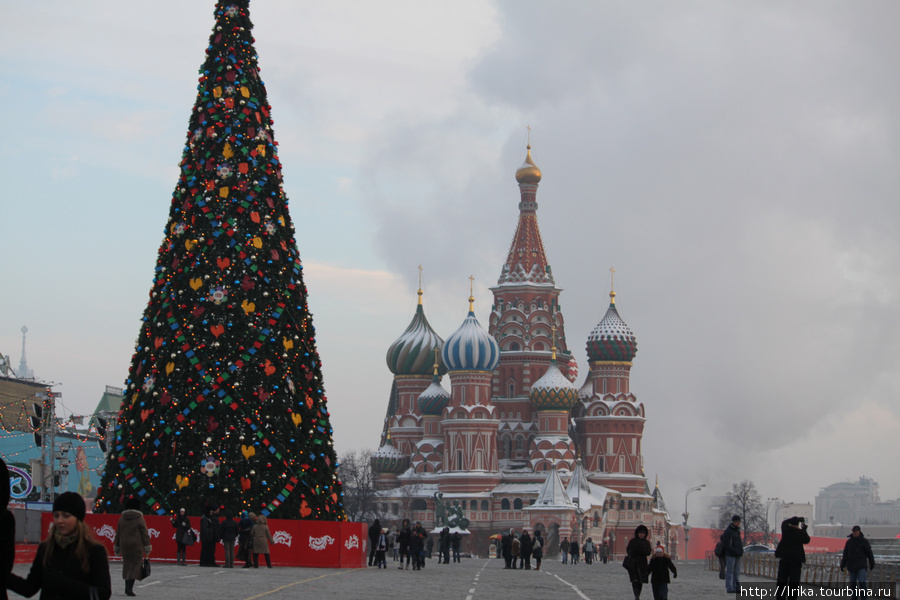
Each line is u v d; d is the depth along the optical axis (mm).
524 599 36688
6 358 101500
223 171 55031
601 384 199750
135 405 53562
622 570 80062
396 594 36688
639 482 197375
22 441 124875
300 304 55969
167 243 55062
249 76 57000
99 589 16594
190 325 53125
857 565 39438
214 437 51906
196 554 52875
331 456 56094
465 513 188125
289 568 51344
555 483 181125
